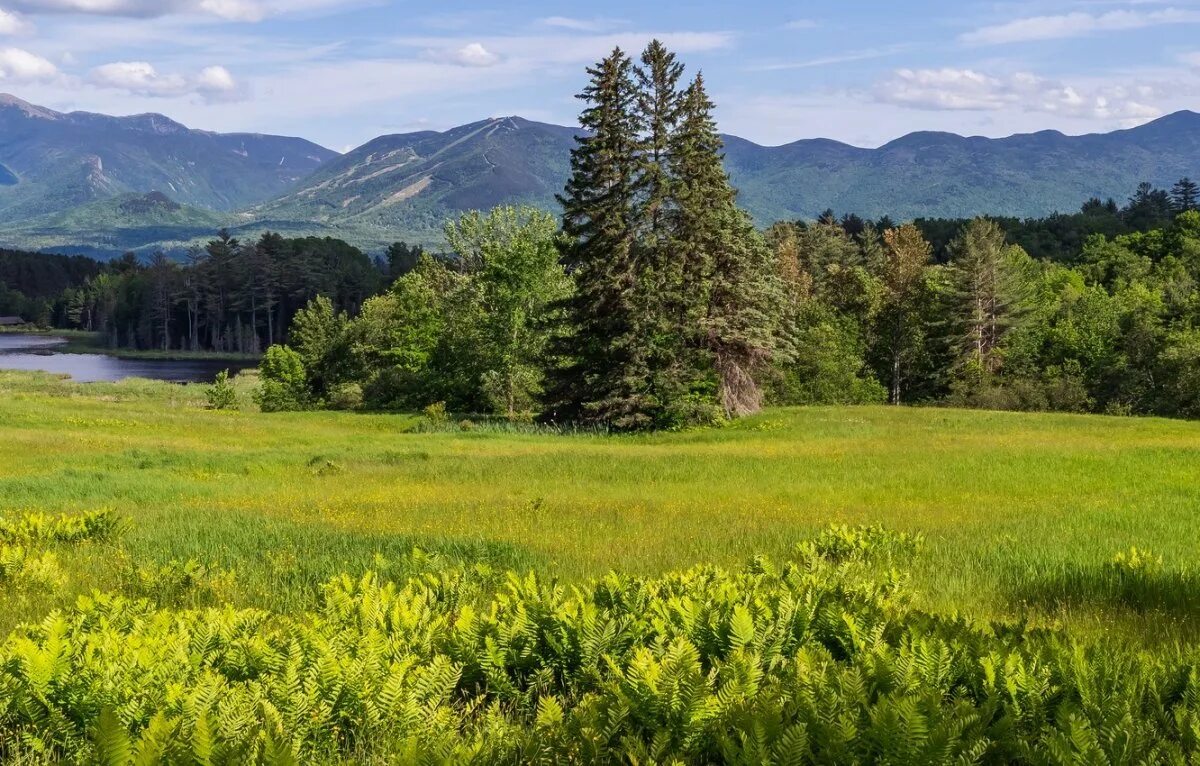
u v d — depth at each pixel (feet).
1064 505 47.39
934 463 74.84
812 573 24.17
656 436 119.96
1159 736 11.37
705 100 136.46
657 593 18.90
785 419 133.28
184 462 79.82
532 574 18.60
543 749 10.61
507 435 121.90
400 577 25.29
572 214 131.54
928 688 11.55
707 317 136.56
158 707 11.83
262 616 18.17
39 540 33.68
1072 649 14.17
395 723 11.84
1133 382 194.39
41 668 12.21
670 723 11.30
